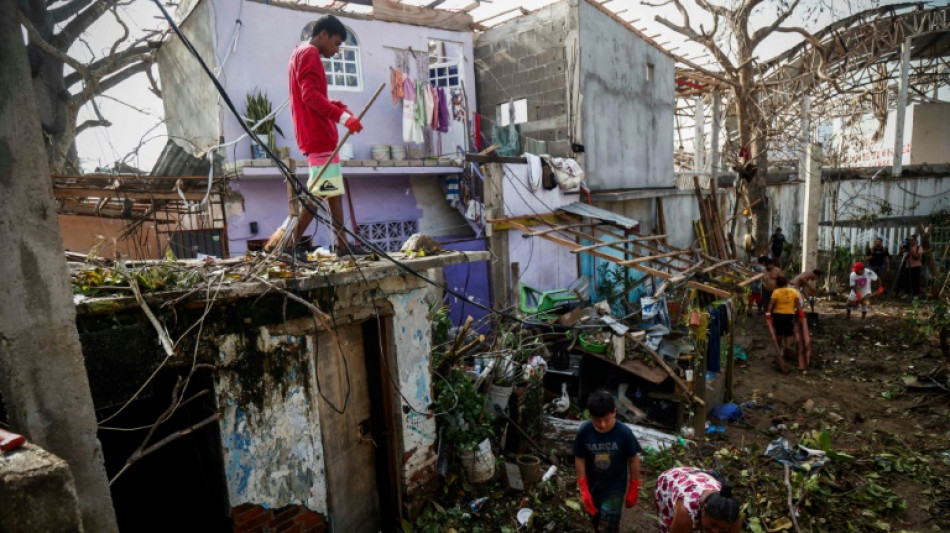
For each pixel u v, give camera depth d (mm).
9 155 2090
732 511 2975
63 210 9062
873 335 11953
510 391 6582
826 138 22344
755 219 18172
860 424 7746
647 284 15008
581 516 5465
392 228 11062
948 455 6695
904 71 19047
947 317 9891
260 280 3855
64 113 8945
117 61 9609
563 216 11828
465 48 12492
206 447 4098
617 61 14094
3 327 2113
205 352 3709
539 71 13117
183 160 9484
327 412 4586
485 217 10273
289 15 9875
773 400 8734
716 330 8039
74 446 2350
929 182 18359
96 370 3189
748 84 17625
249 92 9531
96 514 2436
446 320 7023
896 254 17328
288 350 4199
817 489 5750
